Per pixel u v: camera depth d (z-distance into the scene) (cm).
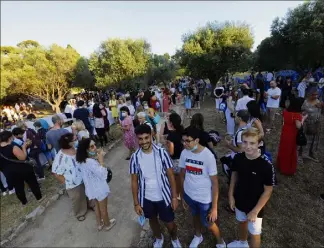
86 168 368
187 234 389
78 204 440
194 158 297
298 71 2702
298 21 1970
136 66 2831
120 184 581
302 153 680
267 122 936
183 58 2012
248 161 280
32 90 2734
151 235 394
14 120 2089
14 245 398
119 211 470
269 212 448
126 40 2895
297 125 519
